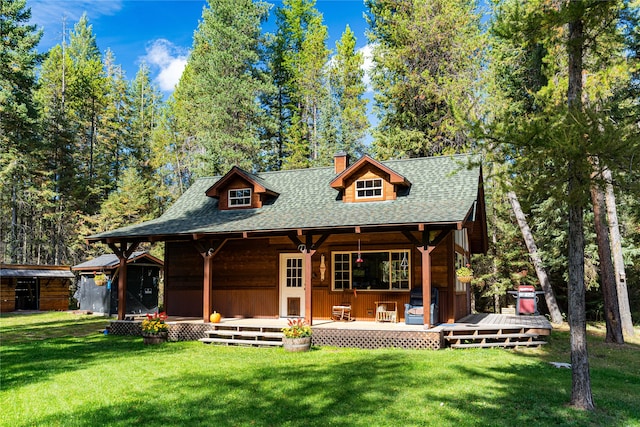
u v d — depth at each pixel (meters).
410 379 9.75
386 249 16.38
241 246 18.31
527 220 26.12
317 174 19.81
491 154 9.04
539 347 14.05
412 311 14.75
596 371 11.37
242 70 37.75
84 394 8.76
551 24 8.55
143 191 37.00
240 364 11.39
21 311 27.44
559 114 8.06
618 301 18.05
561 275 26.91
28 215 38.56
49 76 42.16
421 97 27.44
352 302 16.58
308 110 40.72
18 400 8.42
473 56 24.53
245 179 18.31
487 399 8.38
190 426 7.09
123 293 17.23
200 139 36.47
